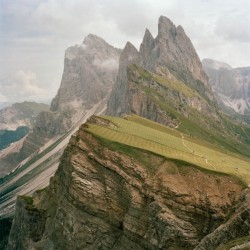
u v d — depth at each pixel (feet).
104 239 345.10
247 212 286.66
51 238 392.06
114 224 346.54
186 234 311.06
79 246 354.33
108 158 370.32
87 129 417.49
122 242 334.85
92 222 353.10
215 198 331.36
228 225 290.76
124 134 435.53
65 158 418.51
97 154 377.91
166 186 337.11
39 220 460.14
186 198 330.54
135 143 404.36
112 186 357.20
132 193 342.85
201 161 397.39
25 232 470.80
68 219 371.35
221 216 318.65
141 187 344.49
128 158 366.22
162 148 412.77
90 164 373.61
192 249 306.14
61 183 419.33
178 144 490.49
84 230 354.74
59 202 402.11
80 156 379.76
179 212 323.98
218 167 386.52
